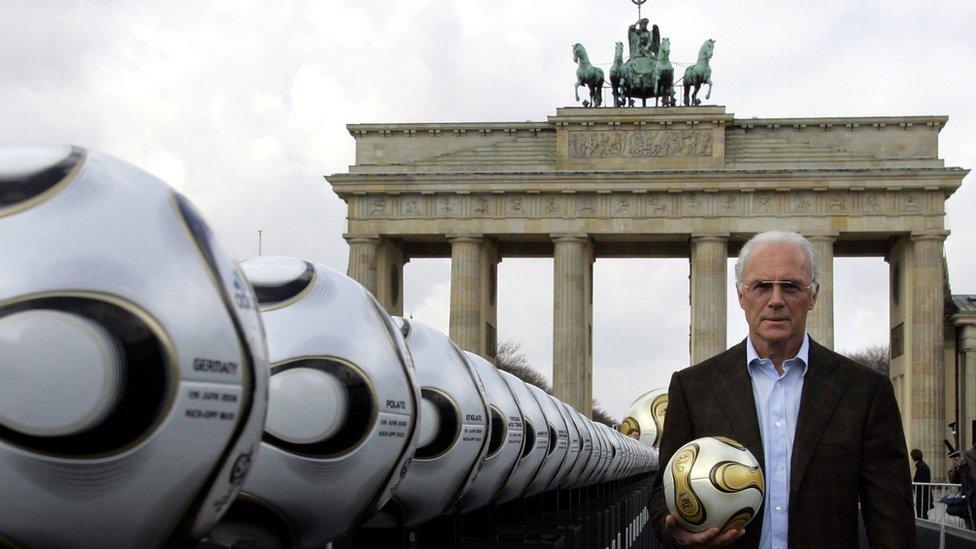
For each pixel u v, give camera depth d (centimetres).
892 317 12025
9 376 430
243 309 506
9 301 433
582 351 11200
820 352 1046
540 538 1413
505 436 1237
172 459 466
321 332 707
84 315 441
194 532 504
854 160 11169
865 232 11094
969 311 11431
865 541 3306
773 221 11125
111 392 443
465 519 1415
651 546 3934
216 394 480
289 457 690
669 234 11256
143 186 482
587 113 11438
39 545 456
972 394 11350
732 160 11419
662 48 12131
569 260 11256
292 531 720
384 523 1015
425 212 11388
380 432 723
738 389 1037
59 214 450
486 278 11669
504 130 11619
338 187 11412
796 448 1009
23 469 438
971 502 3288
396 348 762
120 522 465
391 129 11681
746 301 1023
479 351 11294
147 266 461
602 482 2767
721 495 919
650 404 4538
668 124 11344
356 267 11412
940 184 10925
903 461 1020
